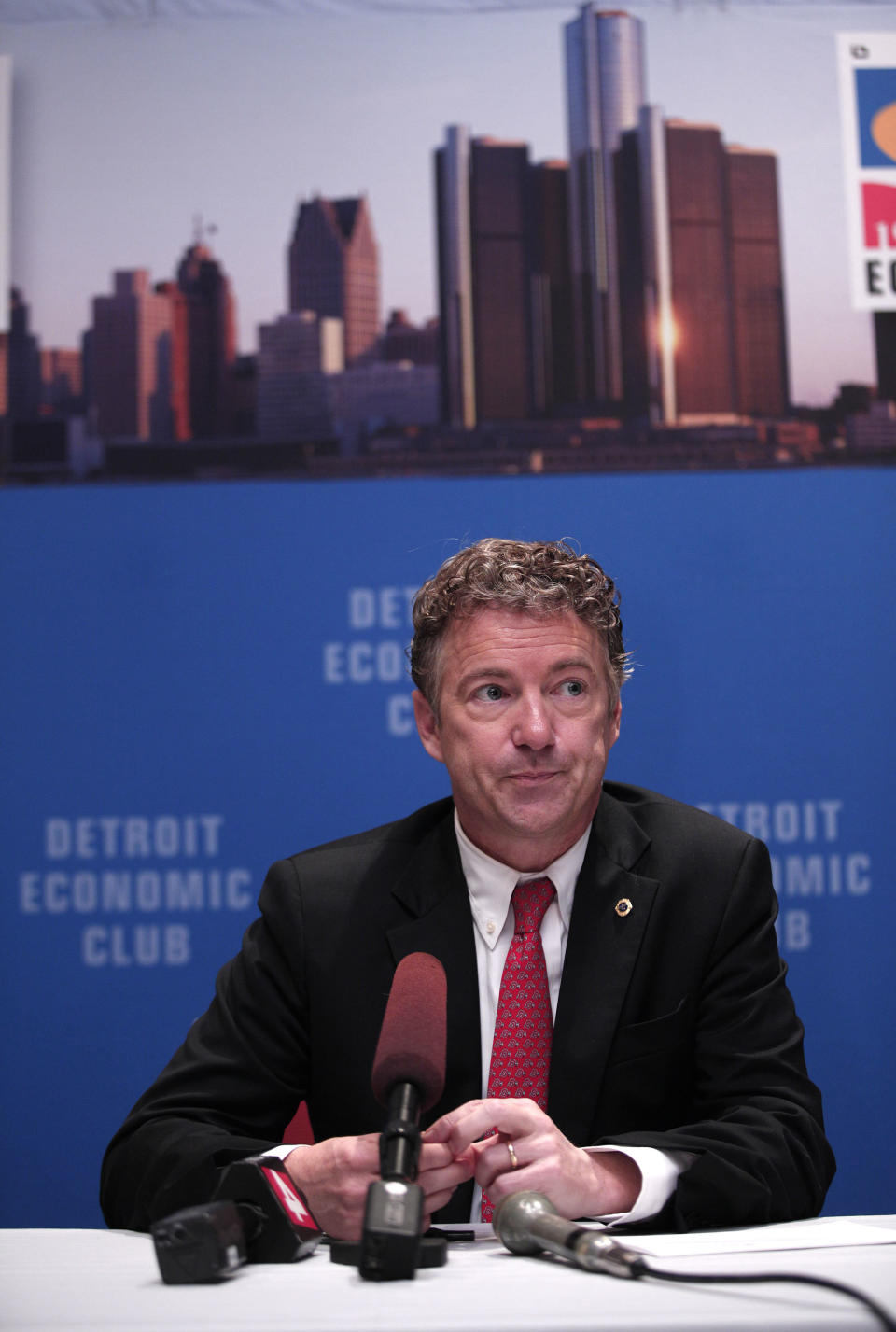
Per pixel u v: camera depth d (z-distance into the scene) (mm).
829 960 2674
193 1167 1179
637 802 1675
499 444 2811
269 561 2770
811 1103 1354
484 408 2816
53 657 2730
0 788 2697
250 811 2711
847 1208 2605
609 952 1450
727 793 2713
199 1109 1401
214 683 2740
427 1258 901
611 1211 1091
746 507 2785
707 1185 1130
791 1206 1201
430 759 2729
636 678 2734
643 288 2828
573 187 2852
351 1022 1473
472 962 1467
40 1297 808
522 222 2850
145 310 2818
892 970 2674
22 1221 2609
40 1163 2623
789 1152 1233
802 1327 666
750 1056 1392
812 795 2713
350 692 2744
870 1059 2650
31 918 2678
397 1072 940
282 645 2750
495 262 2838
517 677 1400
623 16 2857
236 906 2697
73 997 2664
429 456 2809
